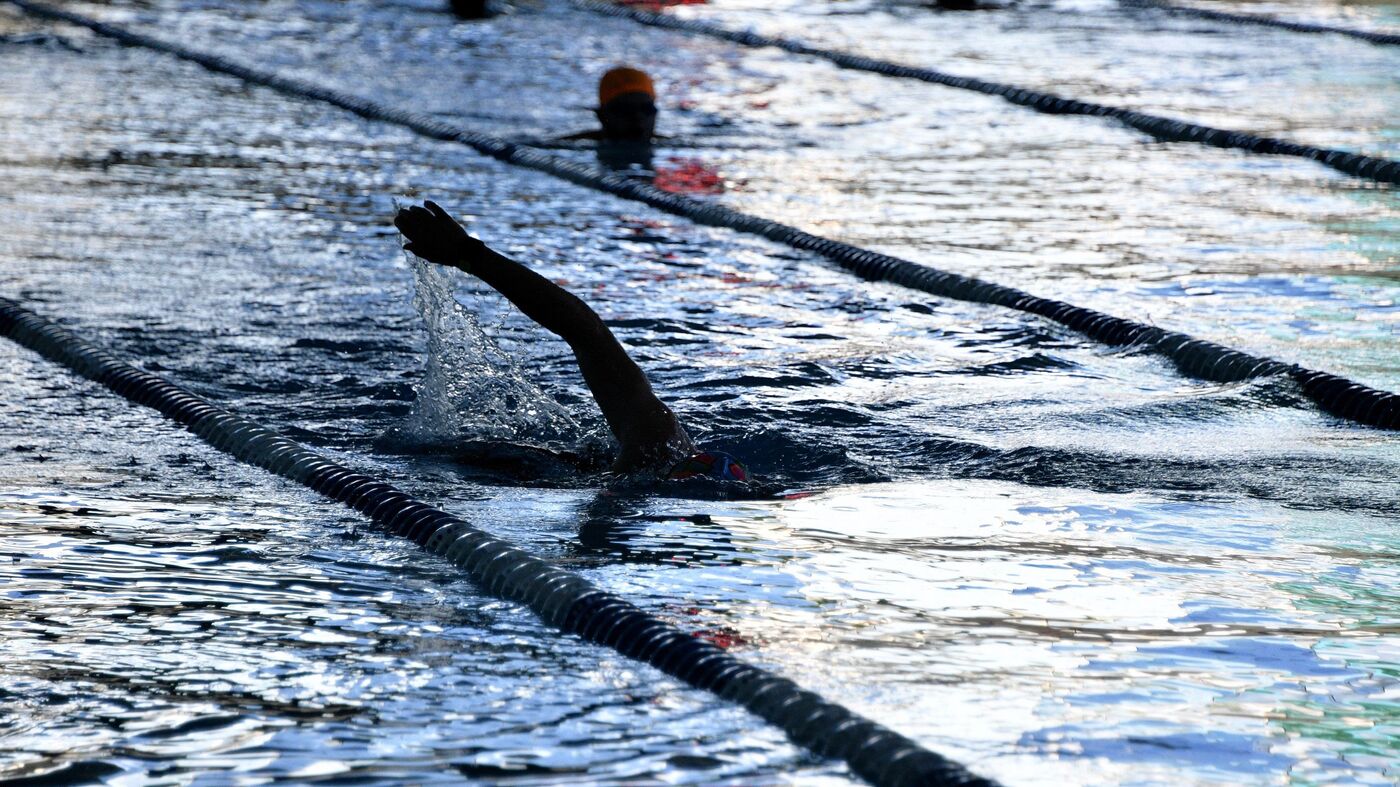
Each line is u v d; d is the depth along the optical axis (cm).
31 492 1179
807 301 1895
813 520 1101
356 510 1154
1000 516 1109
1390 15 5134
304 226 2253
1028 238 2220
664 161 2848
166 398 1445
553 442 1340
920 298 1930
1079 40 4584
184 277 1930
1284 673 830
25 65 3809
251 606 945
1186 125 3134
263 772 723
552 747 751
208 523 1115
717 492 1170
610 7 5294
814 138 3109
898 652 856
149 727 771
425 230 1179
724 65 4144
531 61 4141
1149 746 743
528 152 2909
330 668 849
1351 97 3528
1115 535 1066
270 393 1473
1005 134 3164
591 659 869
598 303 1838
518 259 2075
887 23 5016
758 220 2341
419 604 957
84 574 998
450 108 3381
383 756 739
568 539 1061
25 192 2427
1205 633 888
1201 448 1297
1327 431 1365
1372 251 2130
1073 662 843
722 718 788
